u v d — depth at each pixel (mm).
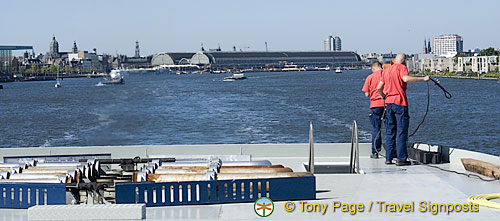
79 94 146000
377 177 11820
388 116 13477
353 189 10711
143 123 68000
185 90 153000
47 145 54844
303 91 143000
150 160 11234
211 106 96562
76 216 8594
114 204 8938
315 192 9930
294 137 56625
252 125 67188
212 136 58781
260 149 14602
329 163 13570
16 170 10430
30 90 189000
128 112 75875
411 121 72688
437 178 11656
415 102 103438
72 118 79312
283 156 14609
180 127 65875
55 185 9555
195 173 10094
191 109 90125
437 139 58031
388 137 13555
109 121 66812
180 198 9609
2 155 14422
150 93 136375
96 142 54531
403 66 13344
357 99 110188
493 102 100375
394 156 14039
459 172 12430
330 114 79938
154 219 8812
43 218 8594
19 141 59375
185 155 14039
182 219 8812
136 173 9961
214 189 9664
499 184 11148
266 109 89312
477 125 66875
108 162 11164
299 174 10055
